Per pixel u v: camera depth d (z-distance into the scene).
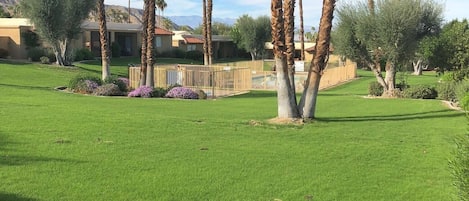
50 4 36.75
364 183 7.77
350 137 11.86
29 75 31.66
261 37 65.00
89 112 14.80
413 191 7.38
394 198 7.04
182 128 12.25
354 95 26.84
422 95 23.48
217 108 18.83
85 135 10.77
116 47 52.34
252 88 32.19
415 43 23.95
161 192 6.94
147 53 23.95
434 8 23.88
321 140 11.34
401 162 9.27
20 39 42.50
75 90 24.16
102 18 27.08
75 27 38.88
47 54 41.16
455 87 22.02
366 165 8.97
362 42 24.59
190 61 58.88
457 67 22.88
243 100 23.12
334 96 25.95
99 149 9.40
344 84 36.84
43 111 14.57
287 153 9.74
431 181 7.94
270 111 17.92
